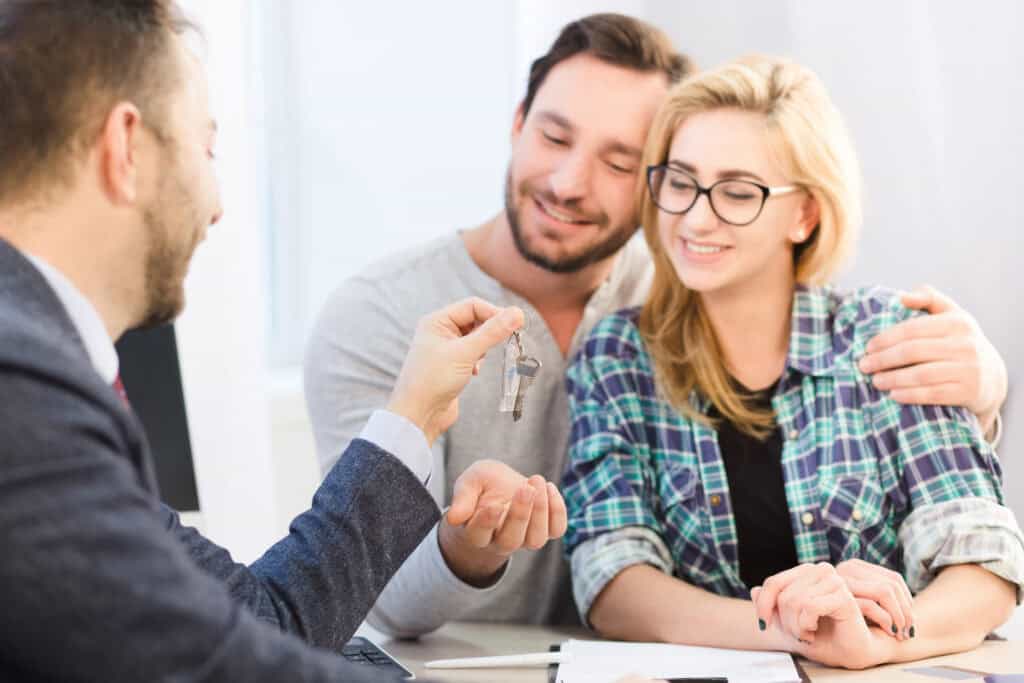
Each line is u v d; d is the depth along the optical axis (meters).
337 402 2.04
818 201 1.91
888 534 1.85
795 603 1.52
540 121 1.98
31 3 1.01
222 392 2.56
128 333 1.86
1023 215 2.50
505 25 3.04
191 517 1.92
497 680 1.48
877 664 1.54
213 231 2.55
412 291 2.06
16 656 0.85
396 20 3.05
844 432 1.88
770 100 1.89
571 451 1.95
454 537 1.64
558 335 2.11
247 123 2.60
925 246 2.60
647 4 2.82
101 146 1.02
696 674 1.46
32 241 1.01
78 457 0.85
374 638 1.87
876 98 2.62
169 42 1.06
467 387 2.01
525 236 2.00
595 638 1.82
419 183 3.07
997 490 1.82
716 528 1.88
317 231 3.07
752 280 1.92
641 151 1.98
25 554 0.82
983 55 2.53
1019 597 1.75
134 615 0.84
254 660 0.88
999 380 1.90
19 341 0.87
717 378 1.92
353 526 1.25
